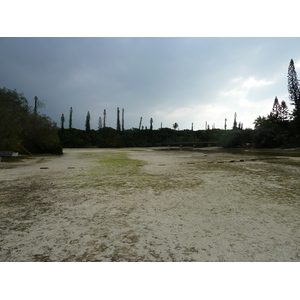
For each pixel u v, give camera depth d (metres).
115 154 29.89
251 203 5.43
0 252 2.99
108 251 3.02
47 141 29.03
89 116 84.75
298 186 7.55
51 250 3.05
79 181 8.57
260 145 48.47
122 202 5.55
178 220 4.26
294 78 48.22
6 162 17.08
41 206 5.21
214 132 90.44
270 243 3.25
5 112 18.23
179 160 19.20
